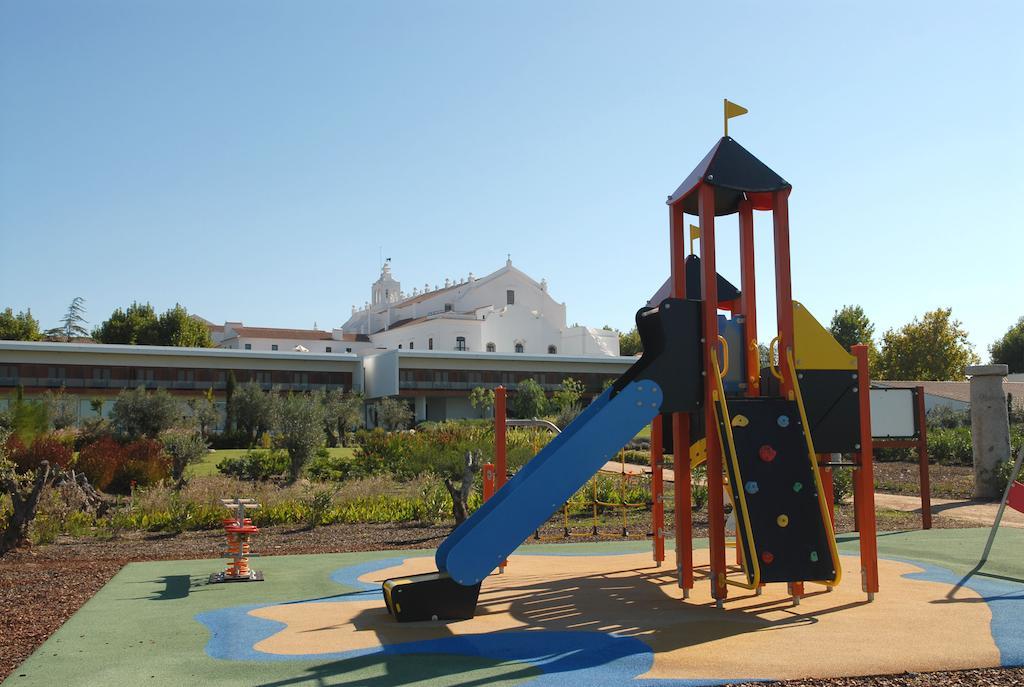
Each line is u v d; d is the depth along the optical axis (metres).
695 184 7.09
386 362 58.97
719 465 6.77
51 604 7.45
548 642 5.68
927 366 68.94
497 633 6.00
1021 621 6.13
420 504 15.13
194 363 55.62
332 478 23.56
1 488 13.84
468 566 6.30
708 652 5.32
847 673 4.86
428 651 5.52
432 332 74.50
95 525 14.14
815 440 7.02
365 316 98.25
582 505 15.88
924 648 5.37
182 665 5.29
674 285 7.55
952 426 37.47
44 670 5.19
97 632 6.27
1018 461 9.00
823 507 6.55
